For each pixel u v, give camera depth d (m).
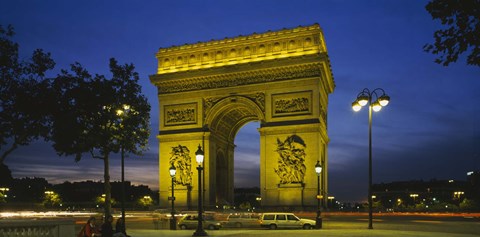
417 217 100.12
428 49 16.91
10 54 36.22
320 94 97.62
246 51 102.88
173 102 106.50
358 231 49.44
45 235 26.48
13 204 152.00
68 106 43.81
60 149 48.03
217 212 95.38
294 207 92.25
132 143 53.69
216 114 103.88
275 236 42.47
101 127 50.88
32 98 37.41
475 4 15.75
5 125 36.94
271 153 96.38
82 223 74.31
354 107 51.88
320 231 50.69
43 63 38.28
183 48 107.88
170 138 105.12
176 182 102.81
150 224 81.31
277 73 98.62
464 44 16.12
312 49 97.81
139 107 53.44
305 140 94.31
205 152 102.25
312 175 92.88
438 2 16.38
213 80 103.81
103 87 49.22
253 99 99.81
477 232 53.88
